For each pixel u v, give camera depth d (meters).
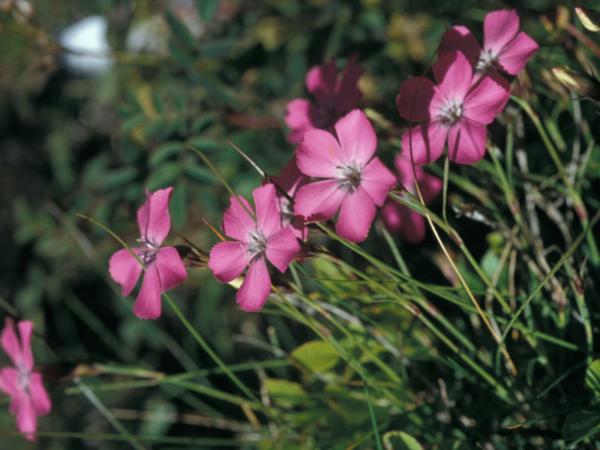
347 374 0.37
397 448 0.33
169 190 0.32
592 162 0.36
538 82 0.37
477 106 0.31
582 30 0.37
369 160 0.31
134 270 0.33
